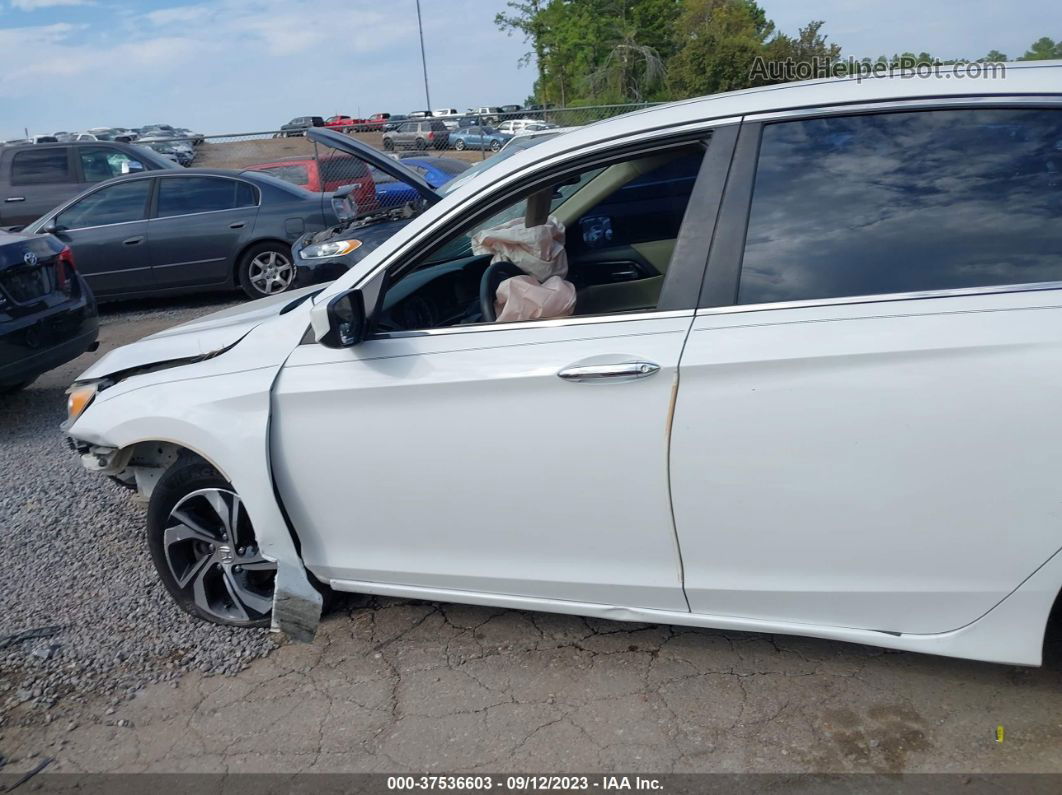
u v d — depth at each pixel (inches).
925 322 93.3
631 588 110.0
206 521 134.9
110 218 371.6
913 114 99.0
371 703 118.0
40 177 466.0
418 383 110.6
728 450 99.5
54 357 243.8
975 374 91.0
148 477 144.0
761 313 99.0
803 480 98.0
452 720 113.3
